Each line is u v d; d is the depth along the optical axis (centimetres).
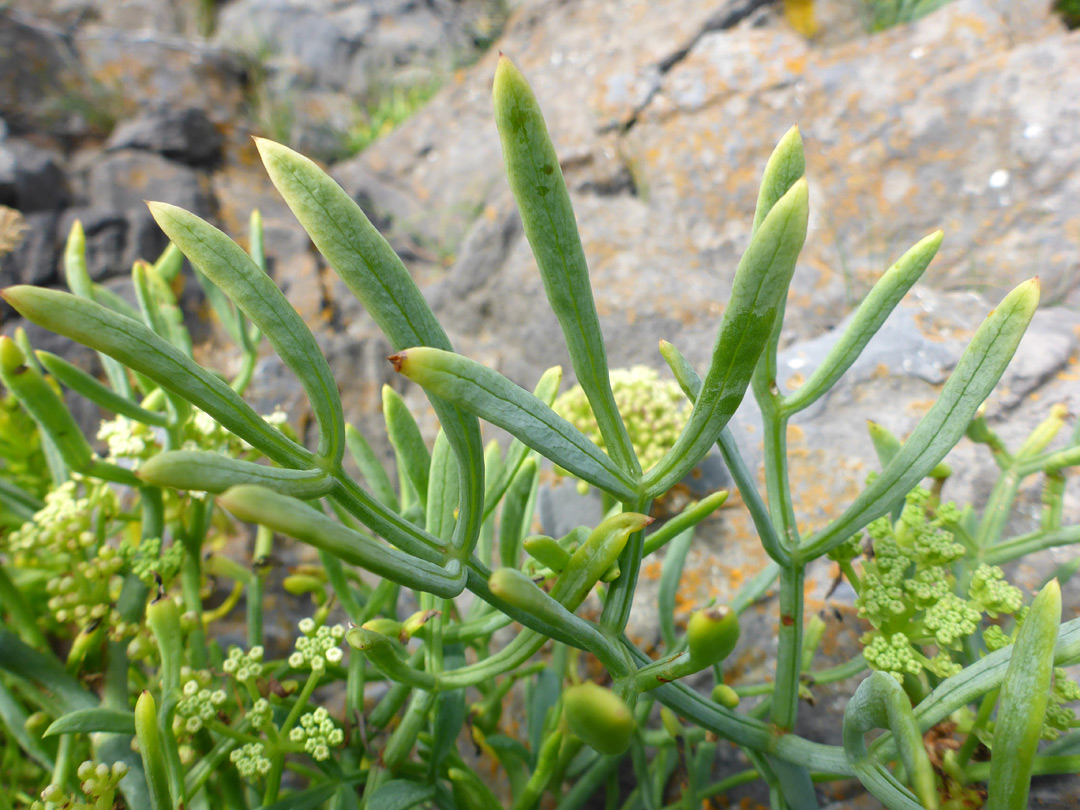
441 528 10
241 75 64
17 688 15
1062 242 33
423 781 12
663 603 15
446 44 74
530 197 7
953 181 36
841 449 21
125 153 46
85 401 30
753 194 40
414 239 52
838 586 18
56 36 54
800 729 17
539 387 11
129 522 17
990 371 8
